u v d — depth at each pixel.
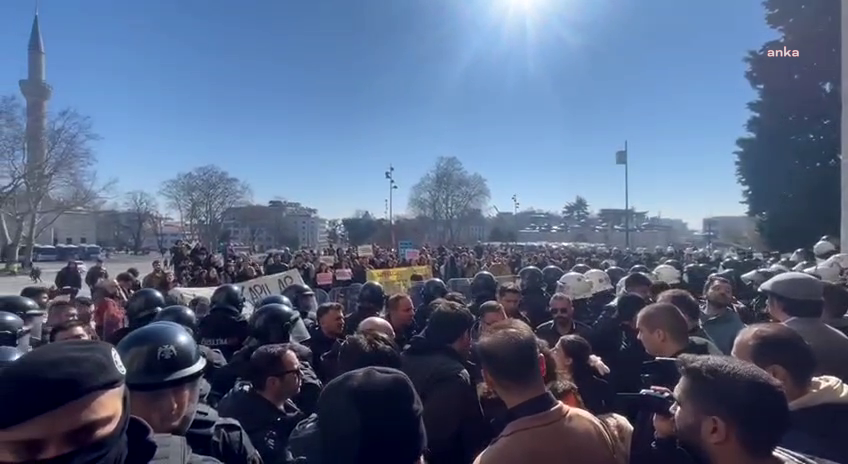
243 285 11.39
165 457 1.87
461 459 3.59
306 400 4.34
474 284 8.65
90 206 61.94
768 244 35.47
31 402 1.46
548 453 2.37
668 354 3.77
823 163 33.72
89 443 1.54
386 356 3.63
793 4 34.50
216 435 2.67
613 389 4.55
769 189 35.00
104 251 95.19
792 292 3.89
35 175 54.22
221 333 5.60
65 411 1.50
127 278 11.19
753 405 1.81
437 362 3.74
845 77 19.09
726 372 1.89
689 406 1.92
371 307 7.30
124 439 1.66
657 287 7.14
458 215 92.94
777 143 34.88
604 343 5.24
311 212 115.69
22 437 1.46
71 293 9.41
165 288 10.41
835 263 9.32
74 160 57.75
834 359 3.65
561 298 6.38
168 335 2.47
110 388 1.60
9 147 53.16
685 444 1.95
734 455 1.83
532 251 38.94
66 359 1.55
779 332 2.71
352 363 3.59
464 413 3.59
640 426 2.25
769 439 1.82
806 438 2.50
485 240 100.50
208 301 8.20
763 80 35.38
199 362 2.53
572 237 102.44
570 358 4.44
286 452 3.35
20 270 53.91
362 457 2.24
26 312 5.98
